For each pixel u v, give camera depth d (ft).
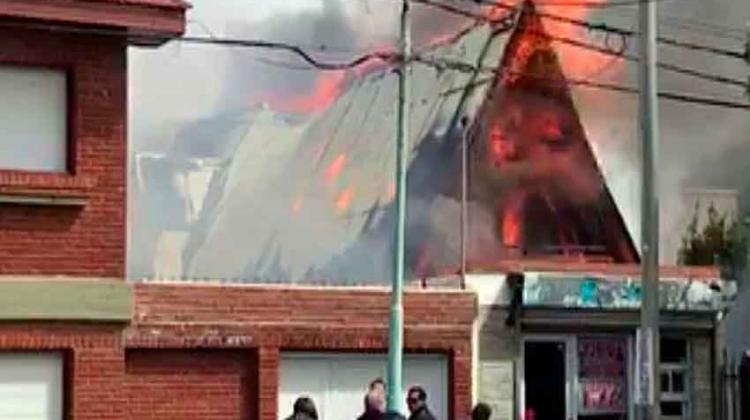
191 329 86.89
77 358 70.54
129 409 84.89
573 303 105.81
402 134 87.04
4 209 69.41
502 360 103.09
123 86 72.02
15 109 70.03
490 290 103.35
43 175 69.67
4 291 68.90
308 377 92.32
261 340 89.40
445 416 97.35
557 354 106.32
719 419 111.45
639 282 108.47
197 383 87.40
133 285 80.74
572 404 106.42
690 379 110.73
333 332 92.53
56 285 69.97
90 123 71.10
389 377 83.82
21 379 69.72
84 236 70.95
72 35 70.90
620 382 108.58
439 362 97.66
